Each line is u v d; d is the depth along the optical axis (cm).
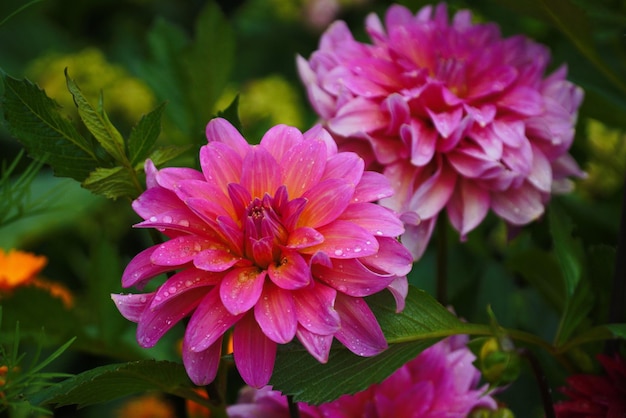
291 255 66
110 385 70
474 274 94
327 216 67
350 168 69
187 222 68
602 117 94
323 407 77
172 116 100
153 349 94
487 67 85
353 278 66
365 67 84
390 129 82
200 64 99
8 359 72
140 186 74
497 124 83
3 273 92
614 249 83
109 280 89
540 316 102
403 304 69
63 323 86
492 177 82
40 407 72
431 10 97
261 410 78
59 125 73
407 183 83
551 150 85
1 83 73
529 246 101
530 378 96
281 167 69
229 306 65
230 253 67
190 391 75
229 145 71
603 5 97
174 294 66
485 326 74
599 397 77
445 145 83
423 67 85
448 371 79
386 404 77
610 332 77
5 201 86
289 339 64
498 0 86
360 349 66
